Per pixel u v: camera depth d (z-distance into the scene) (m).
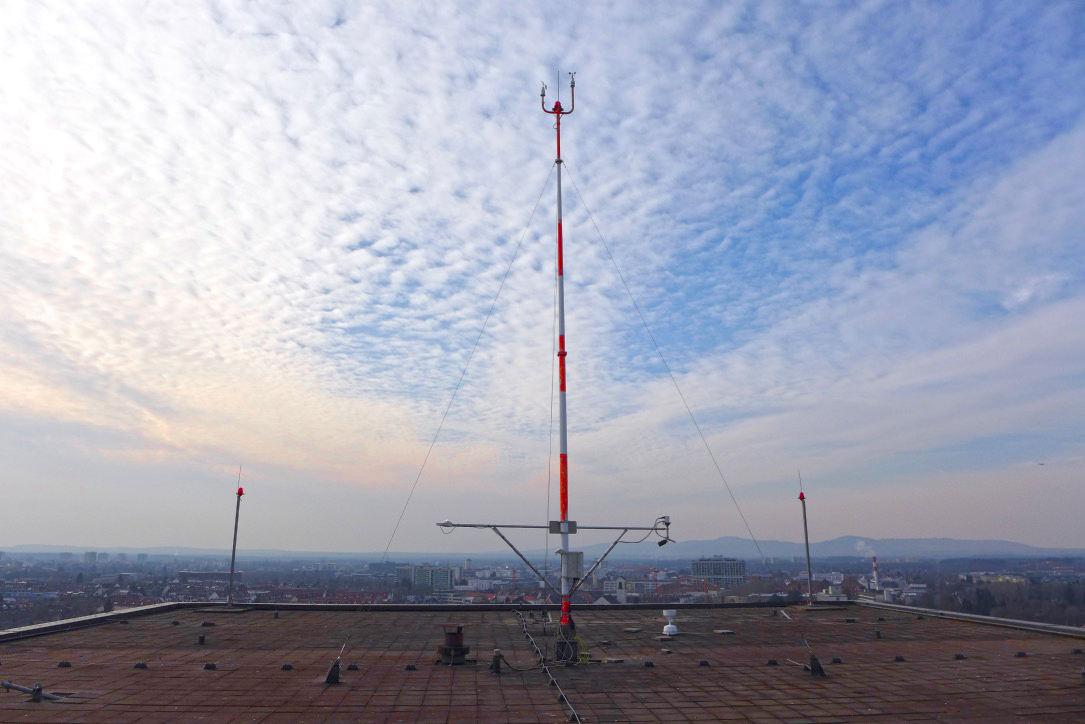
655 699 17.08
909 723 15.19
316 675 19.27
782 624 30.89
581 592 49.00
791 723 15.16
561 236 26.56
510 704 16.39
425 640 25.36
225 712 15.39
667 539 23.59
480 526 22.70
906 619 33.00
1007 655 23.20
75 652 22.45
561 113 28.11
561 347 25.17
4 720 14.62
